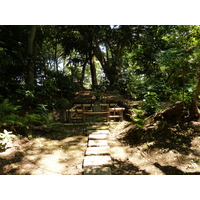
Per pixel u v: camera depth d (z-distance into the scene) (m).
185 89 5.57
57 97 9.84
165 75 7.33
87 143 4.70
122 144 4.53
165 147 3.90
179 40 5.61
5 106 5.38
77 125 6.22
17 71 9.29
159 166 3.24
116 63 14.20
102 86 13.48
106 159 3.59
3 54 7.34
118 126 5.93
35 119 5.73
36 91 8.48
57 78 10.71
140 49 9.80
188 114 4.89
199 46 4.57
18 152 3.88
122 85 11.97
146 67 9.95
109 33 13.74
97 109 7.63
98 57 15.45
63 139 5.03
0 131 4.57
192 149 3.64
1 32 8.75
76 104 8.27
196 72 4.73
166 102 7.30
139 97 8.94
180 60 4.64
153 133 4.59
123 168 3.28
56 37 15.52
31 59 9.59
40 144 4.51
